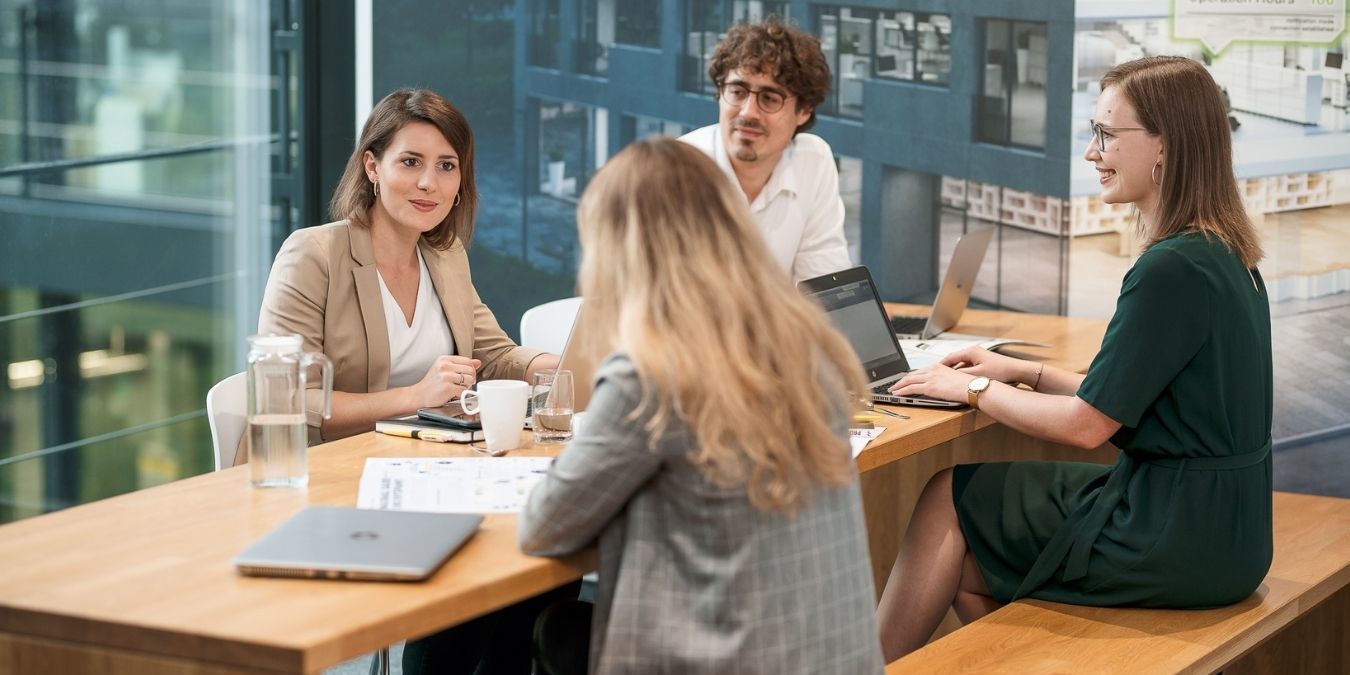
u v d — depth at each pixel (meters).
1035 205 4.36
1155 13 4.16
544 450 2.25
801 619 1.65
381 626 1.52
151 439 4.86
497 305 5.06
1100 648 2.32
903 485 3.51
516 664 2.46
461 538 1.75
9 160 4.41
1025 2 4.27
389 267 2.74
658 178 1.68
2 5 4.37
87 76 4.59
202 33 4.78
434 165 2.64
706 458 1.61
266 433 2.00
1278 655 3.06
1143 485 2.46
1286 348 4.26
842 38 4.54
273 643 1.45
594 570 1.79
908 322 3.67
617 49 4.79
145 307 4.77
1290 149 4.15
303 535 1.74
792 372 1.65
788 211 3.32
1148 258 2.39
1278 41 4.10
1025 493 2.64
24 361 4.52
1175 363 2.37
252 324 4.93
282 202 4.85
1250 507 2.44
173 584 1.62
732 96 3.11
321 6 4.77
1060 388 2.76
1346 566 2.82
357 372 2.66
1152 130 2.43
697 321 1.62
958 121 4.43
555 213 4.95
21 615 1.55
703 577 1.64
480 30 4.86
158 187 4.75
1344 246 4.16
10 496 4.52
